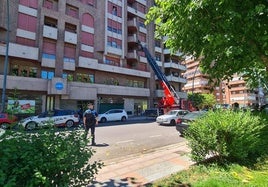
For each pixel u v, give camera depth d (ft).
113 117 91.09
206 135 20.66
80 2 113.29
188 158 24.08
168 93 85.97
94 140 37.99
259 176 17.15
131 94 130.21
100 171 19.69
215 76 22.57
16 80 85.87
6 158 8.72
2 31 87.25
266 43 14.78
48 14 98.63
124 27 134.21
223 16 14.94
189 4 14.79
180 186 15.69
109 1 127.44
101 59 120.78
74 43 105.60
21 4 92.32
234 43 15.79
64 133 11.25
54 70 99.81
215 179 16.22
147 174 18.84
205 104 200.23
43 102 94.02
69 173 10.27
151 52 152.46
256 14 13.61
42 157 9.40
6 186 8.02
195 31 17.39
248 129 21.33
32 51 91.50
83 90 105.60
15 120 12.23
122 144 35.99
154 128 60.18
